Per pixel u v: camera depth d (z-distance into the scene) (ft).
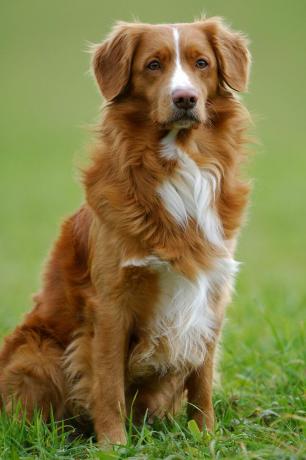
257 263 88.17
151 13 307.58
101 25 320.70
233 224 37.14
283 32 300.40
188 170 36.29
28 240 101.86
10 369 38.11
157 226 35.60
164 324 36.40
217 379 41.57
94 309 36.19
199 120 35.60
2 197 132.05
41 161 167.22
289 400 39.37
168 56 36.45
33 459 32.83
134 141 36.17
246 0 336.29
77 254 38.11
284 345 47.21
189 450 32.50
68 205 125.49
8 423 36.09
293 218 116.06
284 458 30.94
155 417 38.86
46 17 335.88
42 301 39.55
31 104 234.99
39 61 284.41
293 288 70.85
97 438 36.22
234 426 36.94
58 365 38.17
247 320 56.54
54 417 38.55
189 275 35.83
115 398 35.99
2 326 52.65
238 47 38.45
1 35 314.76
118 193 35.55
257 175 145.59
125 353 36.73
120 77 36.96
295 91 237.25
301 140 184.55
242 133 37.86
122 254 35.29
